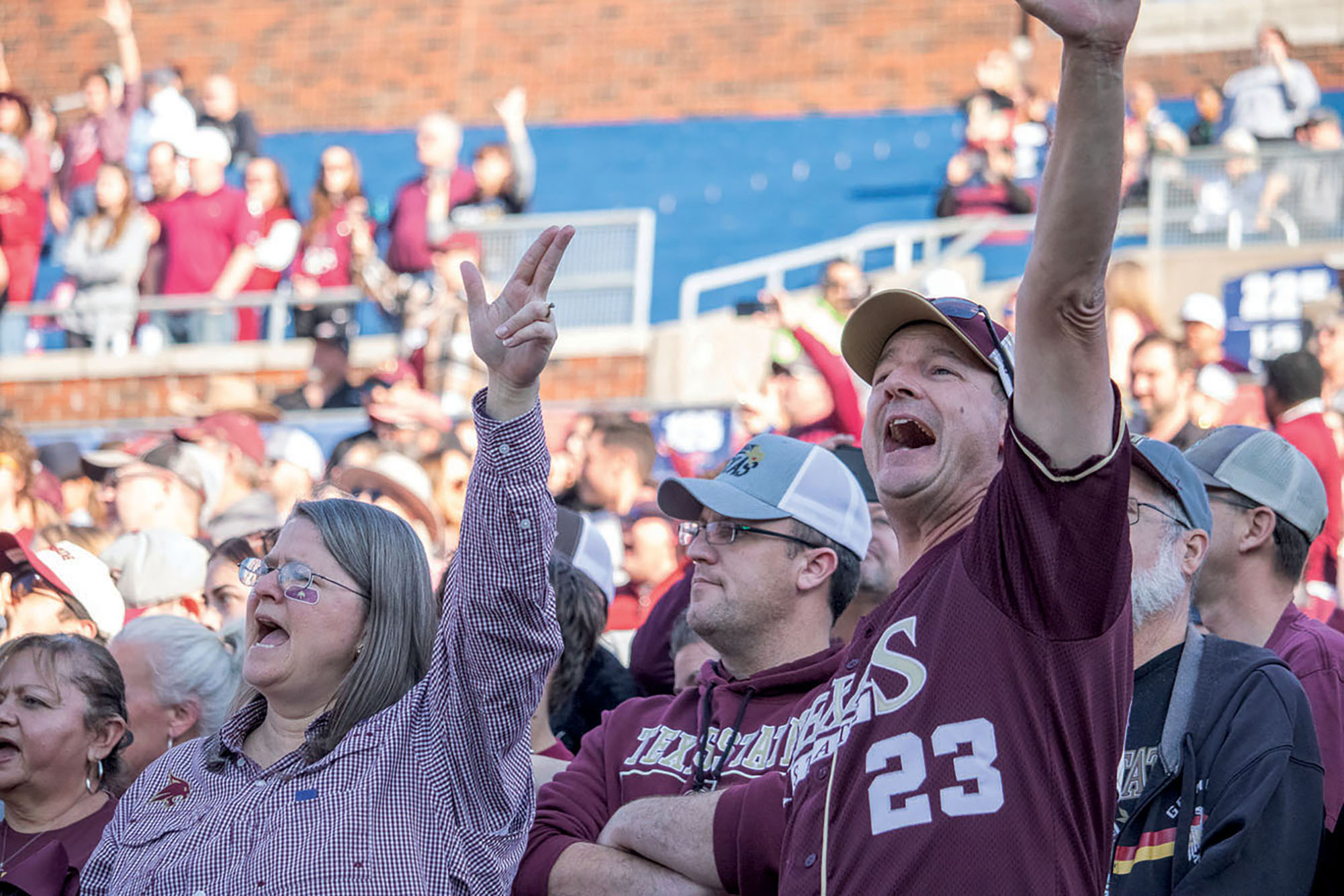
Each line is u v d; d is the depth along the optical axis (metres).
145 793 7.57
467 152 44.31
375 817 6.93
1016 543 5.50
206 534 18.91
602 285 36.41
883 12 42.91
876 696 5.77
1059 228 5.28
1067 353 5.38
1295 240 31.78
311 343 35.72
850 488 9.23
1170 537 7.69
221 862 6.89
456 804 7.11
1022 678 5.50
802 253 36.28
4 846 8.91
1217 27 38.28
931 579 5.92
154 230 37.59
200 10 46.22
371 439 25.16
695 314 40.34
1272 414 23.88
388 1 45.53
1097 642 5.48
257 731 7.62
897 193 41.69
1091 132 5.22
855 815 5.64
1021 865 5.35
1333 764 8.20
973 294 34.22
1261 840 6.82
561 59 44.53
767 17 43.62
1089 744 5.50
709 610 8.89
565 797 8.38
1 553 11.85
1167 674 7.54
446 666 7.25
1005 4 42.22
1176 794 7.20
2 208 39.19
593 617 10.26
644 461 22.75
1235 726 7.18
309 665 7.37
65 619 11.77
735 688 8.55
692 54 43.88
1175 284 31.61
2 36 45.88
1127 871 7.16
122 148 40.53
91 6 45.72
